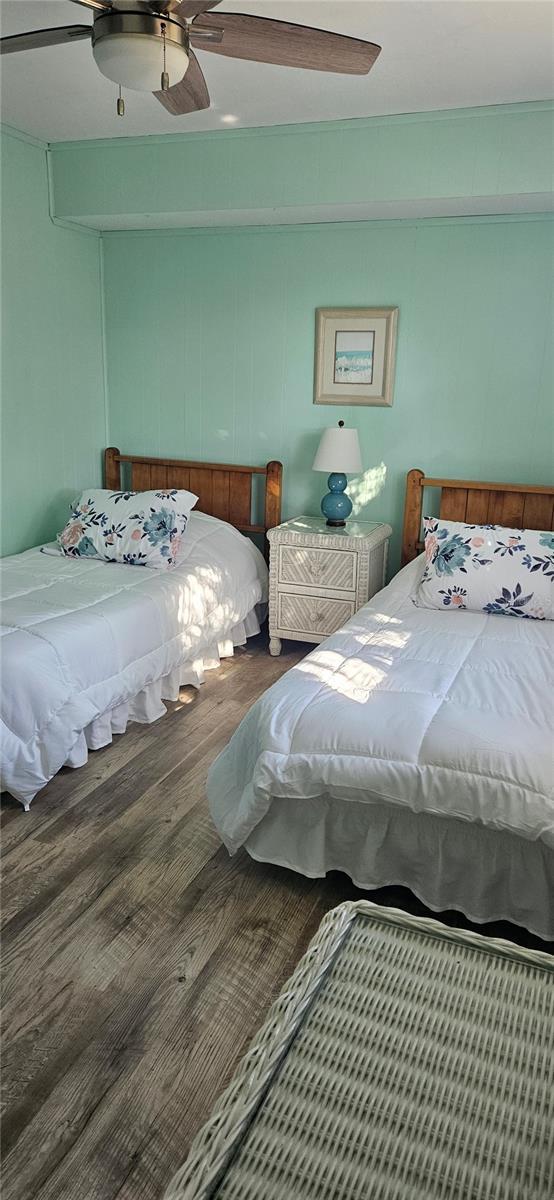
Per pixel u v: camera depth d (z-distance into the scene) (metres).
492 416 3.79
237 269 4.12
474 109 3.10
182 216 3.80
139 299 4.39
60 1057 1.71
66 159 3.85
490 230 3.59
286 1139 1.14
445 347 3.80
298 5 2.31
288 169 3.45
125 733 3.25
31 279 3.90
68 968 1.97
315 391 4.09
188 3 1.75
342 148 3.33
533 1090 1.23
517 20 2.37
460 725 2.09
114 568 3.72
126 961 2.00
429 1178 1.09
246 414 4.30
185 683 3.68
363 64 2.00
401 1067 1.26
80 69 2.85
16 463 3.99
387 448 4.03
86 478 4.54
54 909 2.18
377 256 3.82
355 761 2.07
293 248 3.98
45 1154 1.50
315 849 2.23
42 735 2.69
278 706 2.27
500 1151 1.13
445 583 3.22
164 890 2.27
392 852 2.16
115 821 2.62
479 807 1.95
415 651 2.69
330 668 2.52
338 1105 1.20
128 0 1.75
